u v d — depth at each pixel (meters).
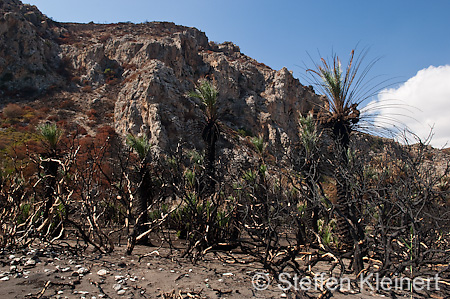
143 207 9.05
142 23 87.88
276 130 50.88
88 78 50.62
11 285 3.39
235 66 58.31
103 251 5.61
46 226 6.38
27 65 47.00
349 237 6.77
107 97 46.84
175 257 5.86
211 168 8.02
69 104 42.59
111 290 3.46
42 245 5.77
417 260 3.78
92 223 5.66
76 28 74.56
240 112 50.19
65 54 56.25
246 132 47.34
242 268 5.01
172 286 3.78
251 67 61.22
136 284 3.77
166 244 8.10
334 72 8.42
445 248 5.03
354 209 4.68
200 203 7.18
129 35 66.69
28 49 47.97
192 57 55.88
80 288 3.45
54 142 8.32
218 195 6.46
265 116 51.16
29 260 4.39
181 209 9.05
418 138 4.89
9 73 45.25
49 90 45.75
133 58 54.97
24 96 43.41
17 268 4.06
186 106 35.34
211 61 56.31
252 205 5.55
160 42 53.56
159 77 34.97
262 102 53.94
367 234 4.57
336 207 4.46
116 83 50.66
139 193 9.08
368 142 6.19
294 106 57.16
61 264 4.41
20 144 18.61
